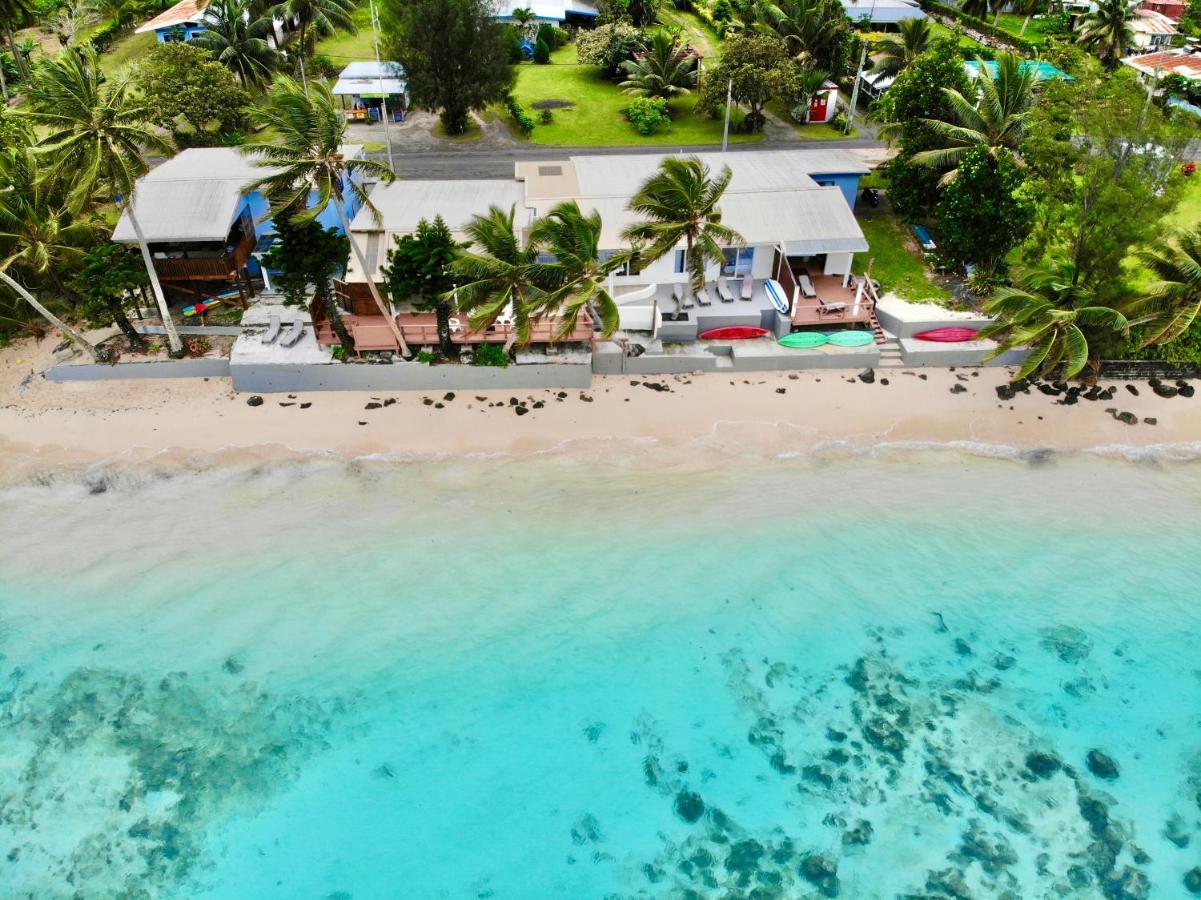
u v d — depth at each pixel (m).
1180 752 24.00
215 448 32.59
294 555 28.72
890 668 25.92
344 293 36.88
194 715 24.28
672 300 39.19
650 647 26.22
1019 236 38.16
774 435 33.88
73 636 26.09
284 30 70.00
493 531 29.64
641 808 22.56
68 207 35.31
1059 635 26.83
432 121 61.72
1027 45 74.31
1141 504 31.31
